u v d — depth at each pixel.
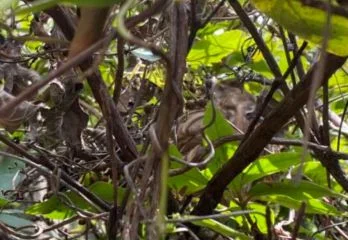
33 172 1.70
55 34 1.45
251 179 1.40
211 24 1.87
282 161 1.37
